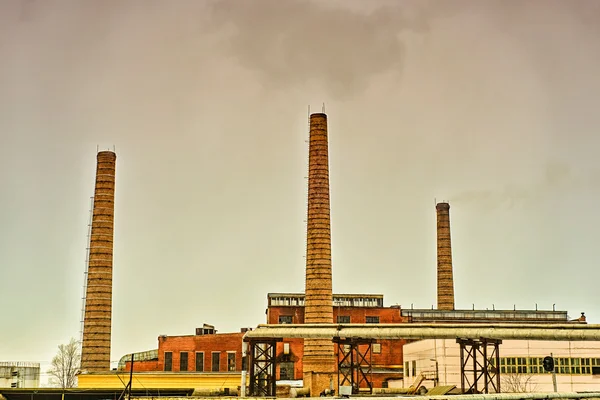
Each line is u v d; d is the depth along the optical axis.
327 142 80.88
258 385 62.06
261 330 60.62
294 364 84.75
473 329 54.69
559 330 52.69
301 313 89.56
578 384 65.81
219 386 79.62
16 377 77.94
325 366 77.88
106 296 84.12
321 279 78.38
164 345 84.38
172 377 80.19
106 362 83.19
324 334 58.22
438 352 68.75
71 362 109.94
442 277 101.62
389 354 86.19
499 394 47.72
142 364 83.94
